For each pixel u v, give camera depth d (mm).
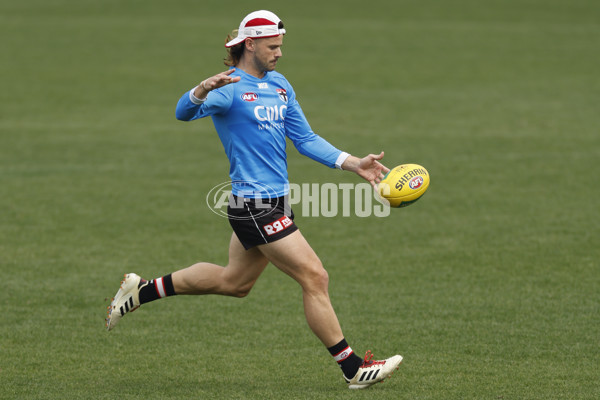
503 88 73750
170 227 36594
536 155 50375
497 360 21719
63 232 35500
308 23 114438
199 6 129750
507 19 117812
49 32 105938
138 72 82562
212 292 21484
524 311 25781
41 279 29328
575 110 64250
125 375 20766
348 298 27344
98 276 29781
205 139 56438
